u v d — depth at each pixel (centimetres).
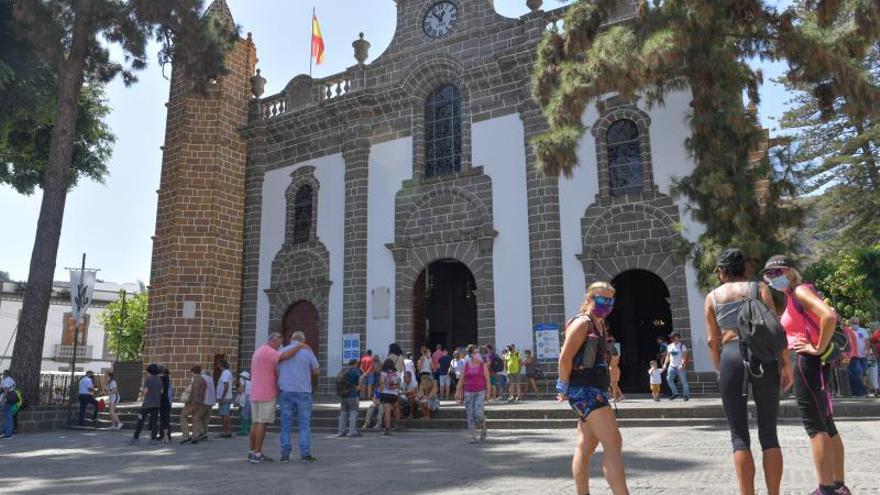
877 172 3148
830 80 1452
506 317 2012
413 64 2345
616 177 1959
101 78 2220
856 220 3222
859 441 900
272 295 2486
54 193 1917
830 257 3027
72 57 1988
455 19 2342
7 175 2583
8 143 2439
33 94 2128
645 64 1364
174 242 2416
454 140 2266
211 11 2748
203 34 2083
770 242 1370
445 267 2569
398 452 1018
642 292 2425
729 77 1400
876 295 2150
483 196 2131
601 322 498
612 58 1397
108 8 1972
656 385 1633
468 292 2533
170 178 2503
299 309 2458
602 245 1912
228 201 2539
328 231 2414
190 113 2530
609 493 600
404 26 2448
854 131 3225
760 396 453
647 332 2383
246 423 1531
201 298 2392
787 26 1396
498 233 2080
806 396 509
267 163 2634
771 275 535
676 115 1886
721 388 472
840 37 1399
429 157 2303
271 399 941
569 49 1529
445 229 2184
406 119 2350
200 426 1366
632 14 1995
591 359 475
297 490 679
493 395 1834
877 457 753
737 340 471
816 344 508
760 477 660
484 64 2189
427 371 1941
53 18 1972
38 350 1842
